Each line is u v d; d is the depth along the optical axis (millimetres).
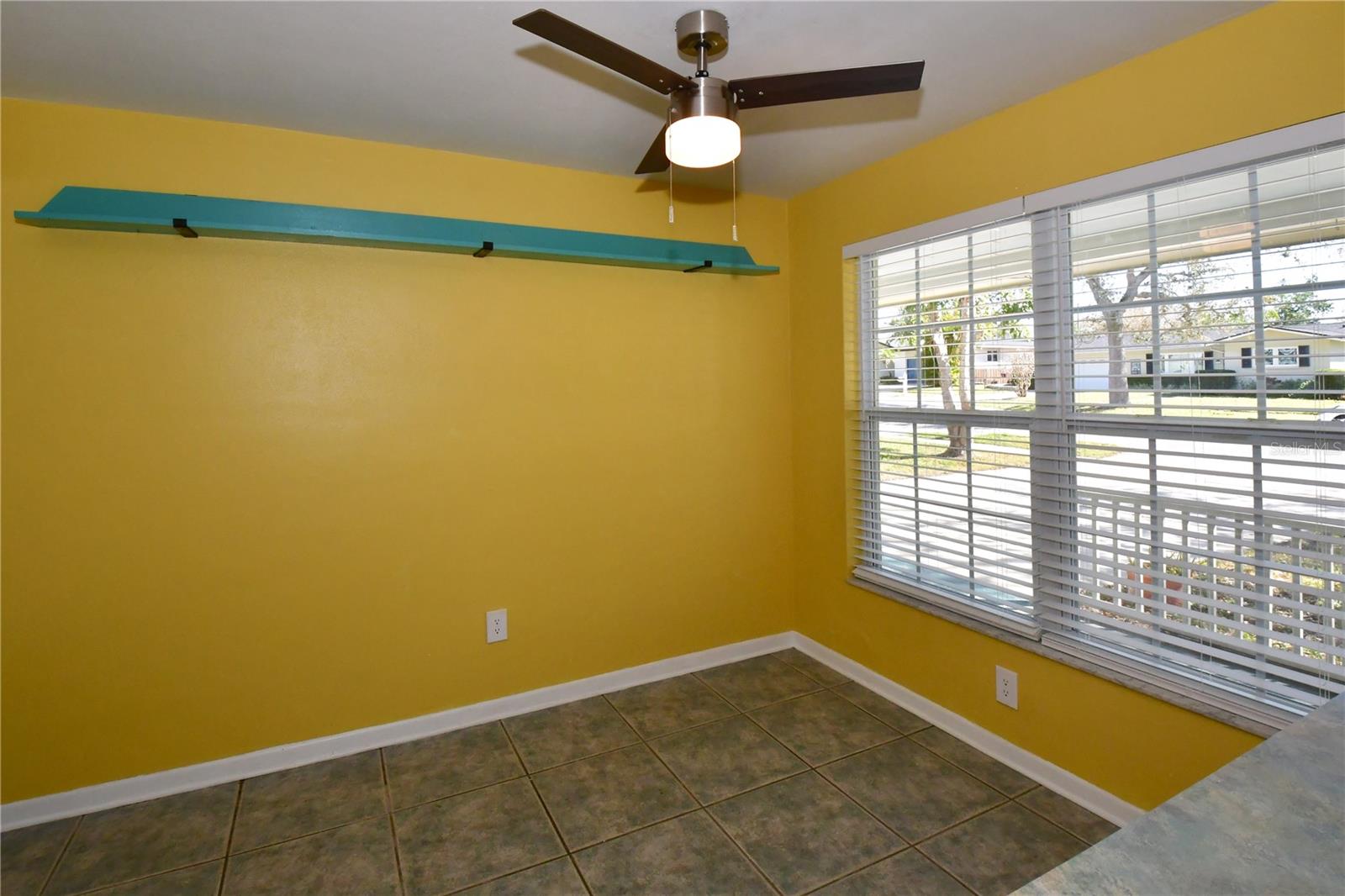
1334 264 1660
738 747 2598
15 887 1928
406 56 1916
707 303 3219
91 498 2242
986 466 2547
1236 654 1883
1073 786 2236
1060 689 2273
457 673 2771
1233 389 1847
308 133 2439
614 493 3043
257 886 1931
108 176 2209
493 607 2824
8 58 1885
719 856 2021
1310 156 1691
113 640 2283
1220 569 1914
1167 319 1986
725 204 3221
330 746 2564
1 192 2113
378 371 2590
